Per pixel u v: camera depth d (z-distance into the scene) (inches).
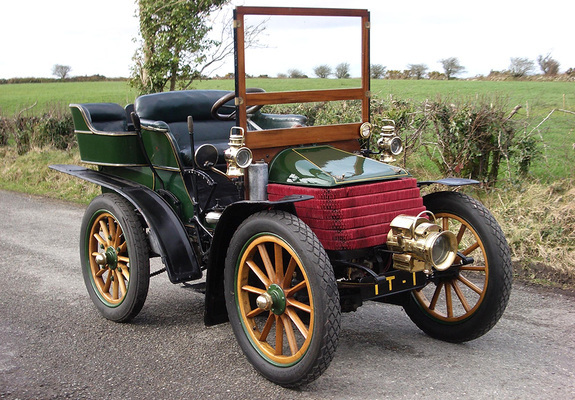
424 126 291.6
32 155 489.4
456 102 287.0
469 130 274.5
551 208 232.4
